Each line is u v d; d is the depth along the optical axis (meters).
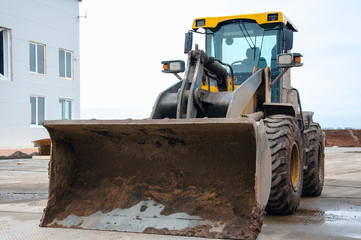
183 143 4.03
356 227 4.05
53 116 18.28
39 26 17.67
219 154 3.94
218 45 6.08
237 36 6.02
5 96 16.23
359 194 6.49
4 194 6.57
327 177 9.11
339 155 18.22
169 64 5.28
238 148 3.85
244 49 5.95
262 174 3.54
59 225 3.95
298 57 5.00
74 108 19.44
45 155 16.56
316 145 6.01
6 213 4.89
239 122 3.43
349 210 5.01
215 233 3.46
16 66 16.69
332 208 5.15
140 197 4.02
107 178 4.24
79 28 19.72
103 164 4.30
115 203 4.04
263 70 5.19
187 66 4.66
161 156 4.14
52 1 18.25
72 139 4.31
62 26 18.80
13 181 8.35
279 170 4.25
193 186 3.95
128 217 3.85
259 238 3.60
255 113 4.96
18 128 16.70
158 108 4.71
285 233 3.79
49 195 4.07
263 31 5.90
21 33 16.88
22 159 15.84
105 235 3.61
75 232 3.74
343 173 10.05
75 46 19.48
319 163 6.43
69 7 19.16
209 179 3.94
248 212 3.60
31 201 5.86
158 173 4.12
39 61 17.77
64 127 4.04
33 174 9.76
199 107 4.50
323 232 3.84
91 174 4.30
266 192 3.65
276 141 4.26
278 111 5.03
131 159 4.23
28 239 3.56
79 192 4.23
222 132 3.73
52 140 4.11
